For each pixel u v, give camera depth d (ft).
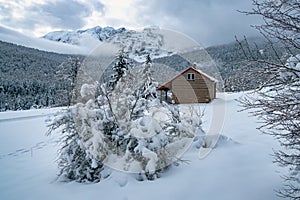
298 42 8.36
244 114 38.78
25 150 27.61
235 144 20.43
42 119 59.16
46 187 14.89
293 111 8.60
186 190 13.00
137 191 13.24
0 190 15.17
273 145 19.88
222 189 12.87
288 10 8.27
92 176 15.67
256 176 14.01
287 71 8.81
